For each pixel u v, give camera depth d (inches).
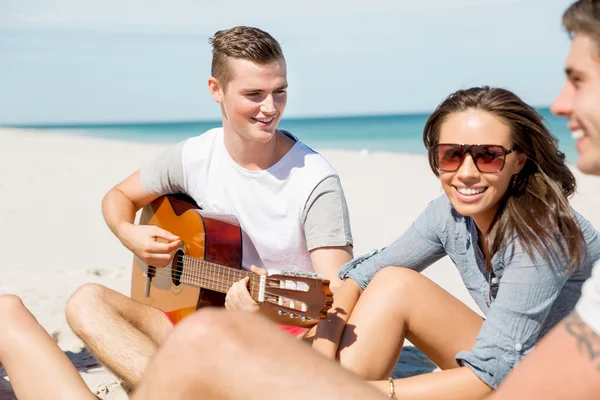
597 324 61.2
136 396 75.9
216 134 167.0
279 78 150.2
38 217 430.0
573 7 68.4
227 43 151.3
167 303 163.2
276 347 71.3
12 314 114.3
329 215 149.9
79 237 370.0
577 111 68.7
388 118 3051.2
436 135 115.0
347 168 717.3
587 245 111.3
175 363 72.3
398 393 106.3
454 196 112.8
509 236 109.0
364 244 346.3
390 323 120.4
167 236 160.4
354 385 69.3
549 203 107.8
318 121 2935.5
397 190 540.7
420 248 129.4
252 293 135.2
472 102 110.0
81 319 138.8
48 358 110.9
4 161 777.6
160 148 1079.0
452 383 105.8
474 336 120.0
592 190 496.7
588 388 61.2
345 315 126.5
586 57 67.8
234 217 157.6
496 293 118.6
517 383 64.0
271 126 151.1
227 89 152.1
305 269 157.4
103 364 138.8
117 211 171.5
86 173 674.2
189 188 169.0
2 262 306.0
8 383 156.0
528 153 109.3
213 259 152.6
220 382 71.1
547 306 106.5
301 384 69.2
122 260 312.3
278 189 154.4
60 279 266.8
